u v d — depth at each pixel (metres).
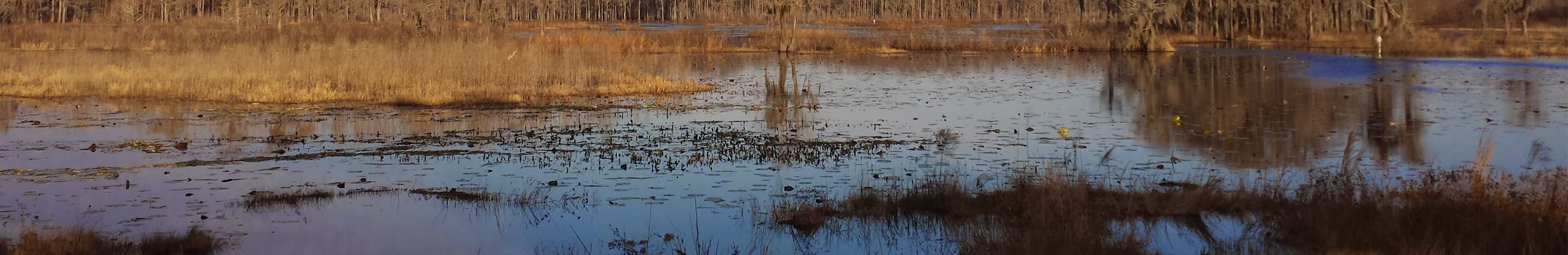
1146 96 23.45
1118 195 9.90
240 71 24.91
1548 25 69.62
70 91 22.70
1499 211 7.97
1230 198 9.79
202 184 11.51
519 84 23.56
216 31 43.97
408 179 11.87
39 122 17.78
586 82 25.22
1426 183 9.49
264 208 10.21
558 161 13.17
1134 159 13.51
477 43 32.22
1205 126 17.27
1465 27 68.56
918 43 48.06
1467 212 8.04
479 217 9.89
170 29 48.62
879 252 8.56
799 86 26.61
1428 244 7.62
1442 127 17.09
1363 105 21.00
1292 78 29.02
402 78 23.48
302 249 8.66
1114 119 18.45
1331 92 24.36
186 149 14.35
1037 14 129.88
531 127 16.94
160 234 8.91
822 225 9.46
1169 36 58.75
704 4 129.75
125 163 13.13
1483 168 9.56
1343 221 8.32
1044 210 8.76
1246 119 18.41
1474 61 36.47
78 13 76.00
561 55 29.83
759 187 11.27
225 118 18.28
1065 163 12.95
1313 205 8.90
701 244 8.84
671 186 11.38
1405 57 39.28
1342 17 63.47
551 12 111.25
